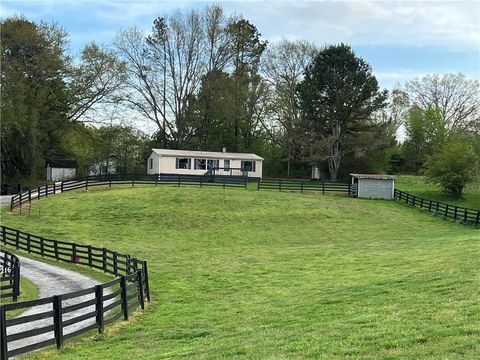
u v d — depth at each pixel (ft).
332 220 138.31
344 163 242.37
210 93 246.68
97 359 36.58
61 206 144.46
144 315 53.16
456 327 31.63
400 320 36.09
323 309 46.16
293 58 248.32
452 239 97.09
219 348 34.96
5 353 34.45
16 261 71.41
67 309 41.32
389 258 78.43
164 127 252.83
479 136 231.09
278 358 29.30
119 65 222.69
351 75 211.82
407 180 229.45
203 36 248.11
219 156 207.31
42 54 204.54
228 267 83.20
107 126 246.68
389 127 237.04
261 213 141.90
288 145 250.78
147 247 108.47
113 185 173.78
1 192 188.85
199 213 139.44
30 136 197.67
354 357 27.96
